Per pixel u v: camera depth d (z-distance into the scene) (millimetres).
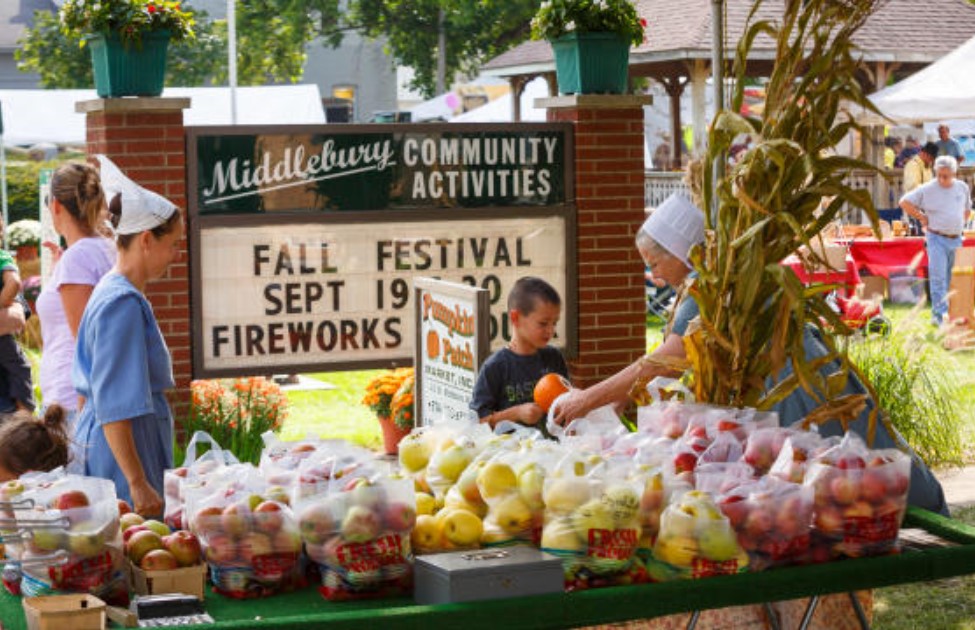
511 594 3121
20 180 27125
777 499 3385
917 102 17250
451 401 6547
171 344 8641
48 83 37656
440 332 6629
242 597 3227
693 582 3264
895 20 26219
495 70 28938
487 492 3428
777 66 3980
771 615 3805
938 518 3785
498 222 9266
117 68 8344
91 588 3154
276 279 8883
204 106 24328
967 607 6645
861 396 4094
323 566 3234
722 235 4008
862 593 4090
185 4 42531
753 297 3914
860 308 12273
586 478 3314
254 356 8875
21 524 3125
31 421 4137
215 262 8734
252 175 8742
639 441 3844
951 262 15672
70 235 5652
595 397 4398
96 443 4348
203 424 8594
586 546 3271
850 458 3496
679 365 4273
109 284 4336
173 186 8492
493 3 39000
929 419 9531
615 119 9320
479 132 9195
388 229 9094
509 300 5574
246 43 39750
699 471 3602
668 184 24562
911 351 9797
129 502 4320
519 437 3852
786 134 3943
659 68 25797
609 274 9414
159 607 3045
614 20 9266
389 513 3225
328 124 8898
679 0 24078
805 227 4000
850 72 3955
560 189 9328
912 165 22688
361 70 47094
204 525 3225
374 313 9109
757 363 4094
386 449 9977
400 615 2992
